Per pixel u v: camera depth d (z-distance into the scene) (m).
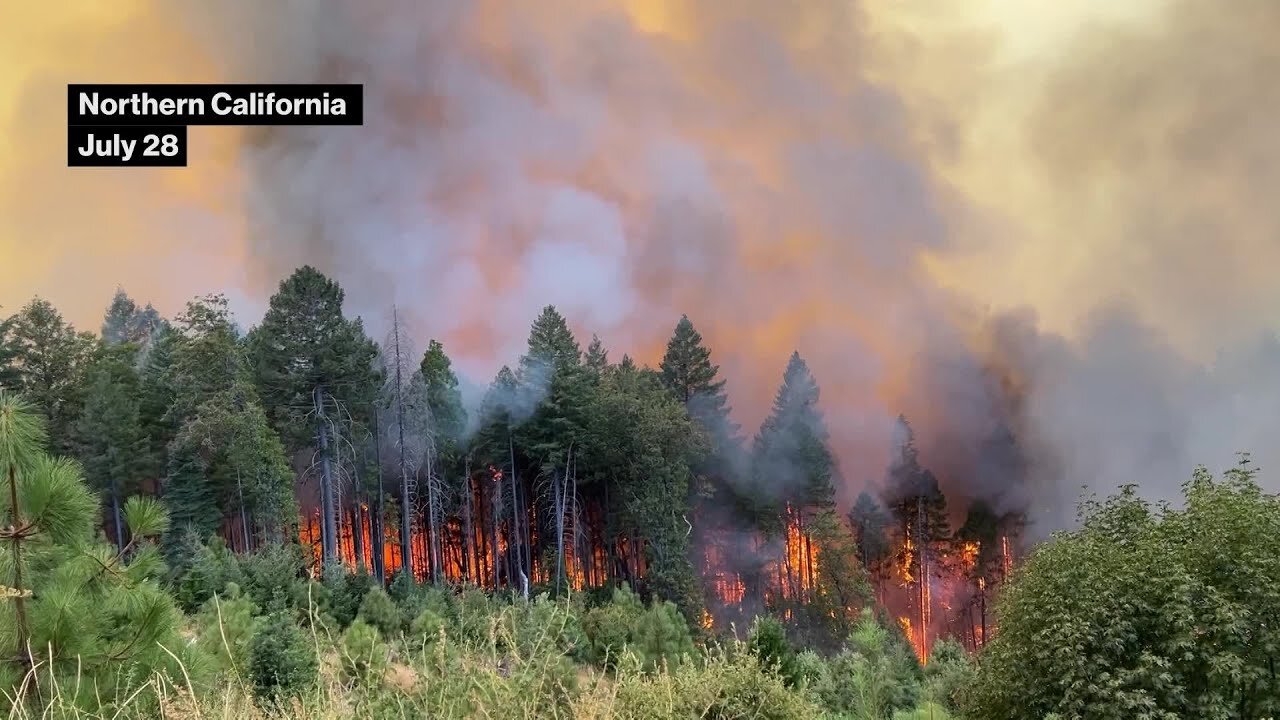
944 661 27.28
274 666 8.25
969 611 67.62
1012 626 18.64
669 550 43.91
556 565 46.34
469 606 25.00
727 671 5.80
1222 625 15.56
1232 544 17.06
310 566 35.66
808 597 50.91
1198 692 16.12
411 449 44.09
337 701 3.85
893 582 68.75
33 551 4.46
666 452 48.91
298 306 41.88
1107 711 15.60
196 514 34.91
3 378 42.72
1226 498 18.17
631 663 5.04
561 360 50.75
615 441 48.56
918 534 69.19
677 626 19.47
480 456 52.75
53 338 45.34
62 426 42.41
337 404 41.88
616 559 50.16
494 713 3.74
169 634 4.79
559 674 4.19
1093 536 19.61
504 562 51.09
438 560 45.19
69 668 4.34
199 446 36.25
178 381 41.91
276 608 19.78
